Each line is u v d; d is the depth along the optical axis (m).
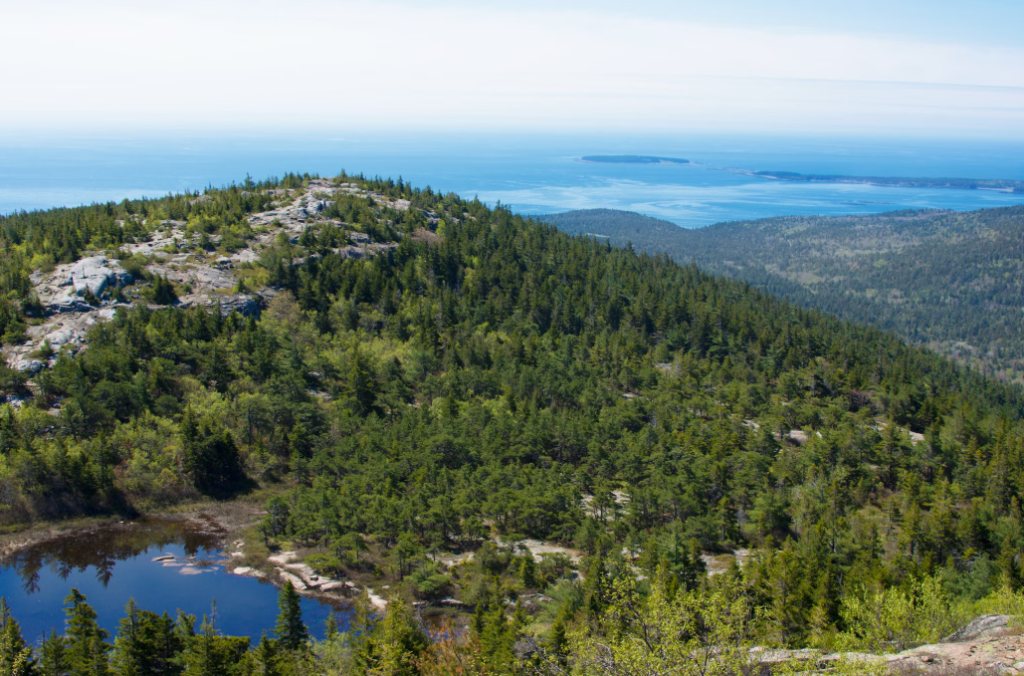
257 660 52.22
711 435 115.88
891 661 29.03
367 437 105.25
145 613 56.06
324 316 148.88
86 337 127.56
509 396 124.19
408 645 50.41
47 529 88.50
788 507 89.44
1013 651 28.62
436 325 157.00
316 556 79.31
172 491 97.69
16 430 97.19
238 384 118.25
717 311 193.75
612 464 101.25
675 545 69.25
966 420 130.88
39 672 52.19
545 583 70.12
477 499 87.88
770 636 49.38
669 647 29.58
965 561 75.25
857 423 130.12
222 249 173.88
